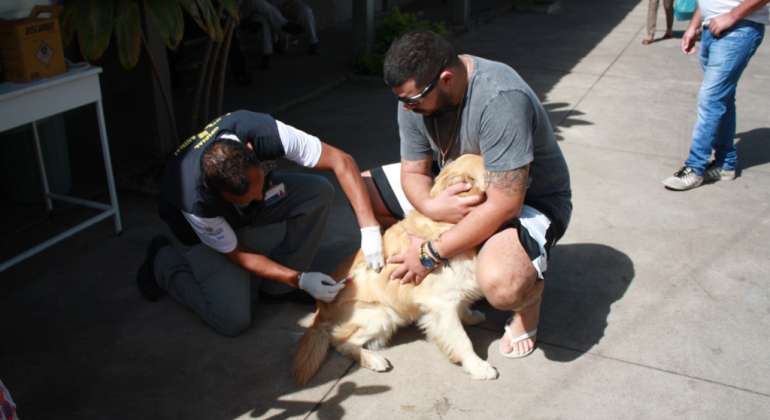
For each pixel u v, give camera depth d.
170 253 2.96
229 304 2.69
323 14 10.45
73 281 3.20
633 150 5.04
